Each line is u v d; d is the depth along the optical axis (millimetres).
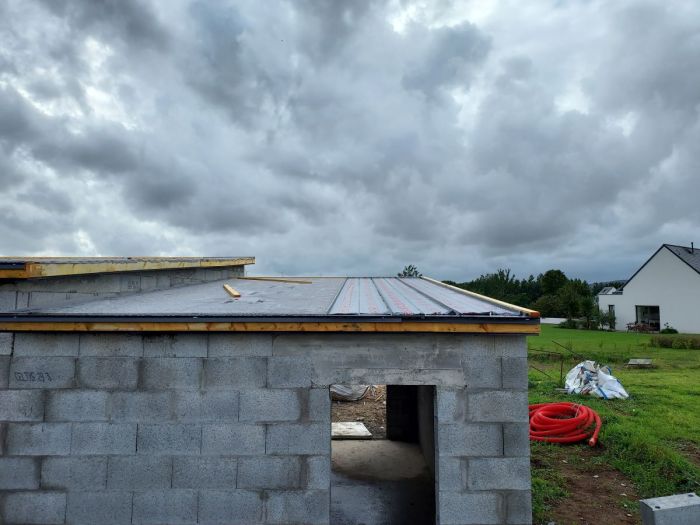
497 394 4430
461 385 4441
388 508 6004
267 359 4457
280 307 5066
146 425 4395
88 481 4348
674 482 6633
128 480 4355
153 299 6133
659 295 37500
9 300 5152
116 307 5102
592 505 6109
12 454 4355
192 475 4371
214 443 4395
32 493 4336
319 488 4371
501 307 5055
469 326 4277
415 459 7797
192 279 9375
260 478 4379
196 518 4344
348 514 5832
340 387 11969
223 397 4426
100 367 4422
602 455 7855
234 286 8609
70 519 4324
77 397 4395
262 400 4430
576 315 40719
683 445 8203
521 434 4395
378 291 7480
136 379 4426
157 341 4445
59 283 5559
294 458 4391
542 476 7016
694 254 38125
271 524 4352
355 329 4305
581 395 12062
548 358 19359
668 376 15383
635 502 6168
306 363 4457
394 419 8859
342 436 8883
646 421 9523
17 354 4418
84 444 4371
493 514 4352
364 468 7395
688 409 10727
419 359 4469
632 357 19531
